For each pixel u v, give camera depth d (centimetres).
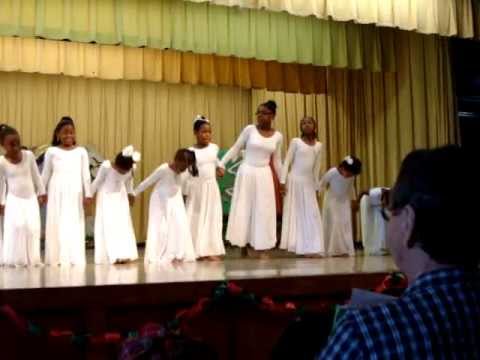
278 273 372
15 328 289
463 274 98
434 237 99
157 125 859
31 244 495
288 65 809
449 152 103
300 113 872
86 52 784
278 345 165
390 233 107
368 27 749
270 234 548
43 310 302
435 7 661
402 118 770
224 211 721
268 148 552
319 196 786
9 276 378
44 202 505
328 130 838
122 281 329
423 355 91
